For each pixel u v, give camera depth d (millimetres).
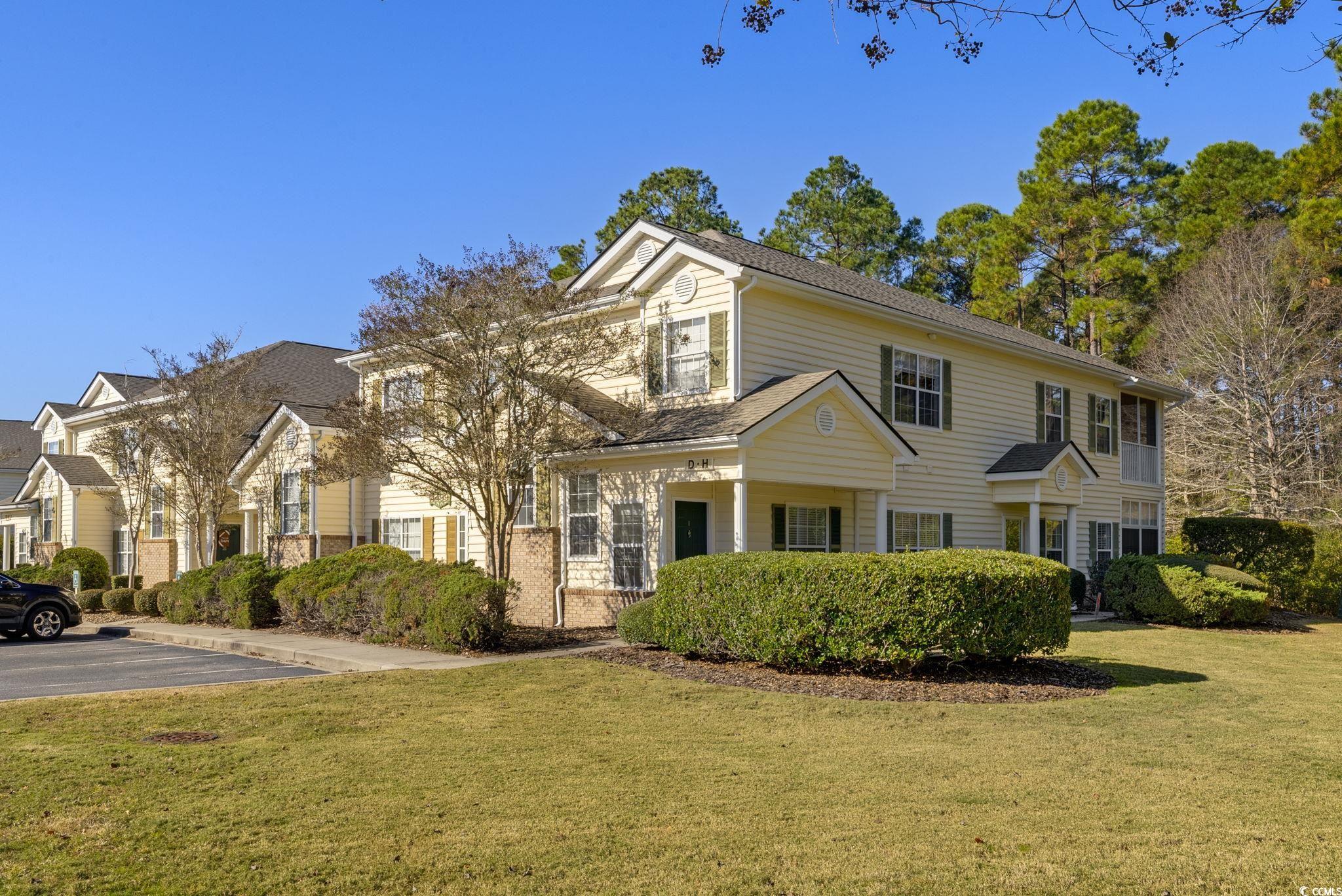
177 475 24828
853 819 6371
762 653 12234
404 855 5656
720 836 6020
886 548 18406
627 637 14172
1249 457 34125
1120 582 20328
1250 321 34000
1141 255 42750
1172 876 5430
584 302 17016
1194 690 11727
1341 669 14000
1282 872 5512
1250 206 39781
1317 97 34906
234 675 13008
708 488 17797
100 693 11516
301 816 6340
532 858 5629
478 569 15570
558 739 8633
